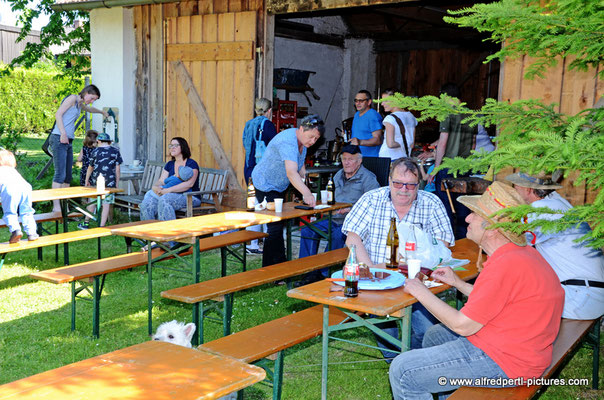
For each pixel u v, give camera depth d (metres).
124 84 10.66
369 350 4.84
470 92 13.74
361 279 3.60
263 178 6.59
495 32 2.81
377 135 8.71
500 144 3.05
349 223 4.39
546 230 2.36
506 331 2.85
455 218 6.77
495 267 2.84
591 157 2.19
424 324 4.20
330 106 14.29
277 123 11.61
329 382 4.21
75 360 4.43
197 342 4.49
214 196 8.11
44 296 6.00
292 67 13.06
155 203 7.87
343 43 14.41
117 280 6.63
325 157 11.93
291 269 5.07
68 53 14.41
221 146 9.46
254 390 4.07
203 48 9.52
